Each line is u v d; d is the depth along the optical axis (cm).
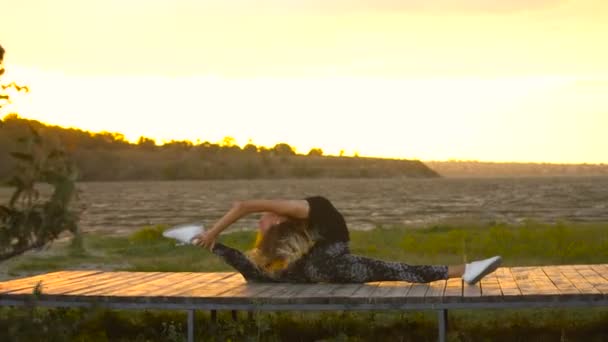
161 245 2069
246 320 961
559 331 934
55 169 705
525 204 6481
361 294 808
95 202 7950
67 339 791
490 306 782
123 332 958
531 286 844
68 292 848
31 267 1706
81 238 724
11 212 702
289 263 891
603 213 4681
